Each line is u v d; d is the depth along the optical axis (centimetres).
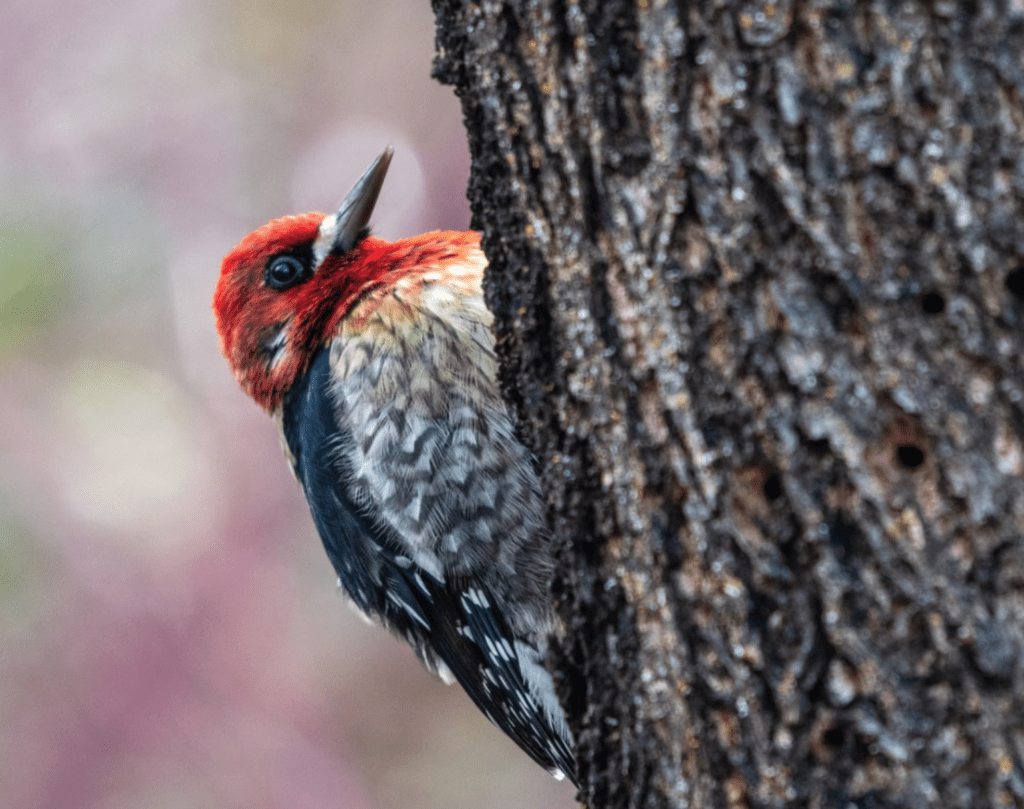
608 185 374
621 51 373
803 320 370
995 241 347
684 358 373
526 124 375
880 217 357
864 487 365
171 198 456
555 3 374
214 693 429
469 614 386
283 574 446
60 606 422
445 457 385
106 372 432
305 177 455
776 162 368
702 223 373
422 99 458
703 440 373
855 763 373
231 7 477
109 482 429
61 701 418
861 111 354
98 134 459
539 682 386
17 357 424
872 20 350
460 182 441
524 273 376
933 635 360
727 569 373
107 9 471
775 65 363
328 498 387
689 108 373
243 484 445
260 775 425
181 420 441
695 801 374
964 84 344
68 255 437
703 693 374
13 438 421
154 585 430
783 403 373
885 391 361
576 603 376
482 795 449
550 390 376
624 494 375
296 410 389
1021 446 350
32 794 415
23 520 420
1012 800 354
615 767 376
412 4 475
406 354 385
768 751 373
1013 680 352
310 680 444
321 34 475
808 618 373
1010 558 351
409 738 451
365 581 389
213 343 447
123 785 417
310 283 388
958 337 353
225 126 464
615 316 374
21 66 458
